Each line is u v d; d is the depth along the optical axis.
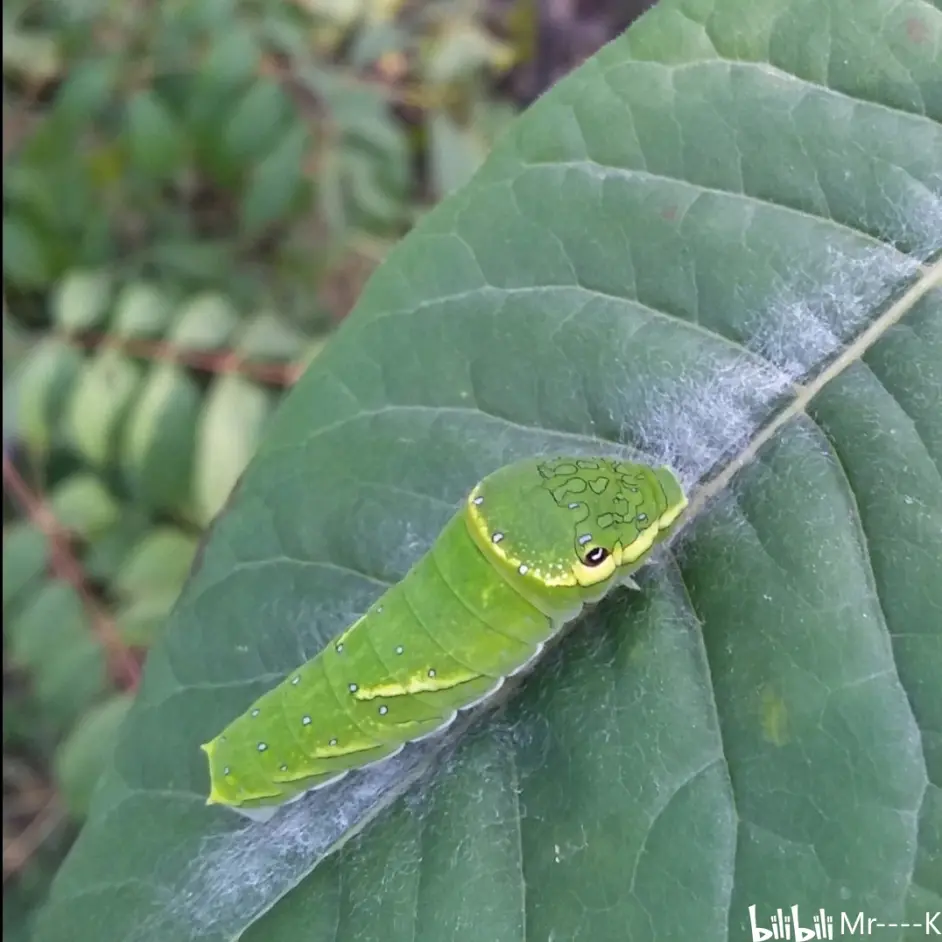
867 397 0.07
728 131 0.08
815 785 0.06
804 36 0.08
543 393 0.08
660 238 0.08
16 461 0.16
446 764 0.08
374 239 0.17
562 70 0.20
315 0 0.17
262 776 0.08
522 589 0.07
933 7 0.07
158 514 0.15
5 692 0.17
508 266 0.08
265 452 0.08
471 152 0.17
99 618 0.14
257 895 0.08
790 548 0.07
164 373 0.14
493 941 0.07
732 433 0.07
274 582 0.08
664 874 0.07
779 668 0.07
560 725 0.07
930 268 0.07
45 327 0.18
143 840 0.08
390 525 0.08
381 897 0.07
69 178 0.17
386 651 0.08
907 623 0.07
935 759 0.06
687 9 0.08
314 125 0.16
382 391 0.08
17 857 0.16
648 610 0.07
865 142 0.07
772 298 0.08
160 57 0.16
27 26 0.17
